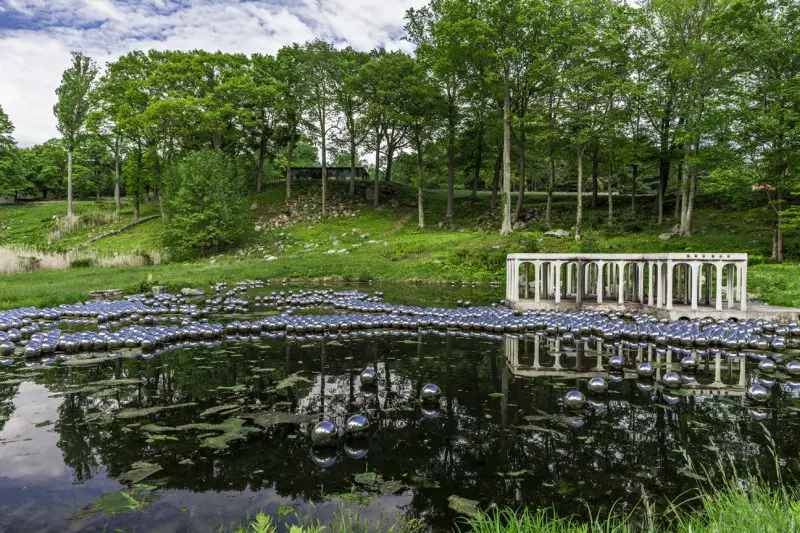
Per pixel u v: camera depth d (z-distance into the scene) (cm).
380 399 738
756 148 2434
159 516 401
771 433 597
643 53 3169
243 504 423
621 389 802
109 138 4928
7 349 1026
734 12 2534
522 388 803
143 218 4647
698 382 847
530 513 404
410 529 378
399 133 4806
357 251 3438
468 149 4631
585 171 4378
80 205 5494
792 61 2442
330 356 1027
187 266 3067
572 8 3341
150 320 1407
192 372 889
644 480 470
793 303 1573
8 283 2078
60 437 577
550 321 1380
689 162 2788
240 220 3847
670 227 3350
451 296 2103
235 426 618
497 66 3428
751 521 294
